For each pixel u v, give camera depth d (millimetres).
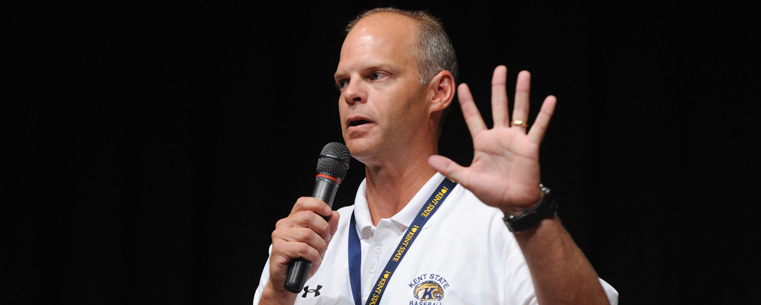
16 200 7875
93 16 7855
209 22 7828
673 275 6805
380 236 3445
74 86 7871
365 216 3561
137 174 7840
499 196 2570
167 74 7828
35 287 7840
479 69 7035
